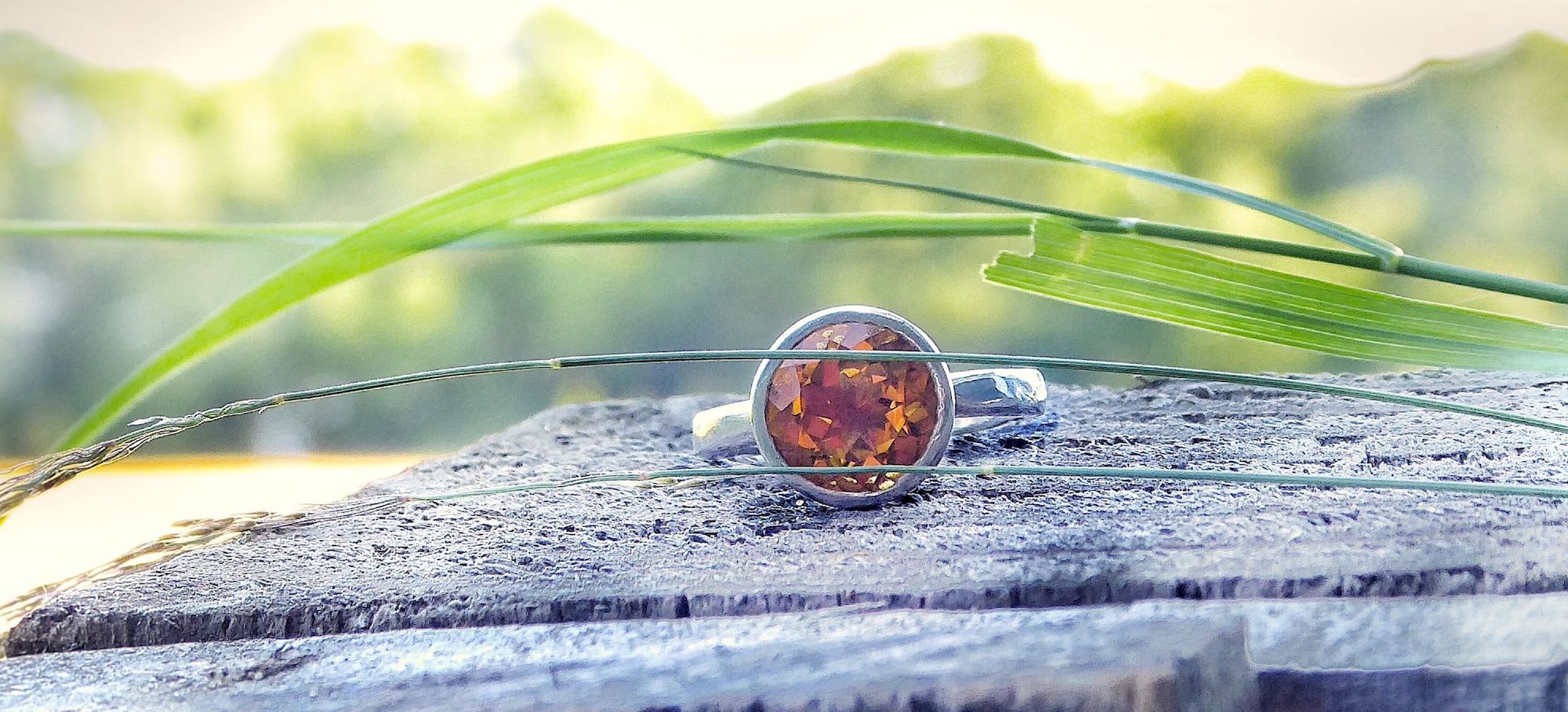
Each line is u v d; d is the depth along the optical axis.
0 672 0.12
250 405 0.12
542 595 0.12
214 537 0.13
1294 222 0.11
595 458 0.15
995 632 0.12
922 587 0.12
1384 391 0.15
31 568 0.14
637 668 0.12
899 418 0.13
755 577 0.12
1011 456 0.14
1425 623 0.12
